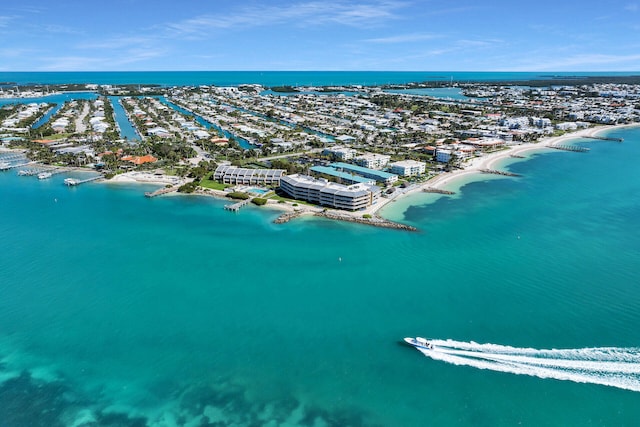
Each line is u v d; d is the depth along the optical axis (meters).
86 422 93.31
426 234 189.75
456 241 182.12
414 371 106.69
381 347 115.06
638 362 108.50
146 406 97.56
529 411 94.88
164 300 137.25
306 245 178.38
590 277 150.62
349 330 122.12
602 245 177.38
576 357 110.62
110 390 101.81
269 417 94.38
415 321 125.81
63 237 185.75
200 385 103.25
